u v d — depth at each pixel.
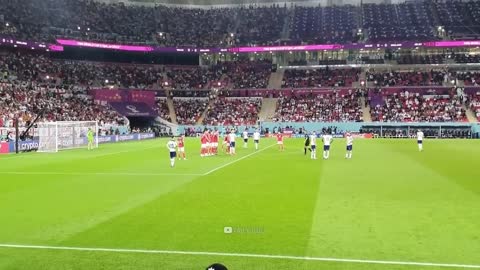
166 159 34.25
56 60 79.88
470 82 77.44
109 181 22.28
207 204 16.08
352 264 9.52
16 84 65.94
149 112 77.25
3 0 75.19
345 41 83.62
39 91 66.88
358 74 83.88
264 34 90.06
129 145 52.69
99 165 29.89
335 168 27.58
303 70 87.25
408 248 10.62
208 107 80.88
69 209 15.37
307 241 11.26
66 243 11.20
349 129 72.62
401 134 71.06
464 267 9.31
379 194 17.97
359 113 75.12
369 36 85.31
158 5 98.00
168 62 89.81
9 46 72.50
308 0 99.94
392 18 90.06
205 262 9.70
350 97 78.94
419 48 83.44
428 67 82.75
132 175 24.58
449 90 76.75
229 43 88.00
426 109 73.62
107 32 84.38
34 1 79.88
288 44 84.94
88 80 78.62
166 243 11.14
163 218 13.88
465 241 11.18
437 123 69.94
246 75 87.12
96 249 10.69
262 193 18.39
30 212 14.92
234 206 15.68
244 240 11.38
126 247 10.83
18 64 72.12
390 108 75.06
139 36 86.19
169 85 84.38
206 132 38.44
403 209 15.04
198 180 22.45
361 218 13.74
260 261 9.73
